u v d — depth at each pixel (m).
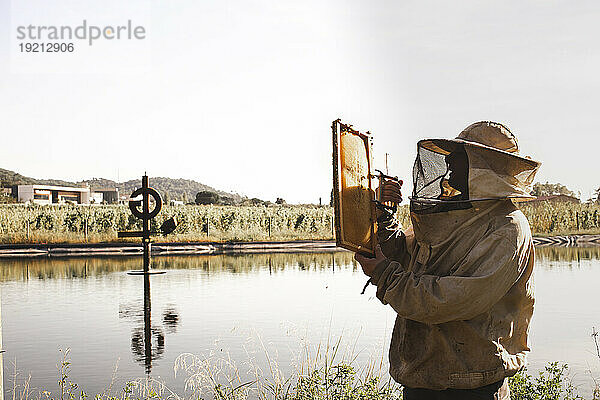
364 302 12.23
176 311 11.41
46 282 15.87
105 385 6.79
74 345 8.74
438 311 2.95
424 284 3.00
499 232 3.03
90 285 15.20
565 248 27.42
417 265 3.29
